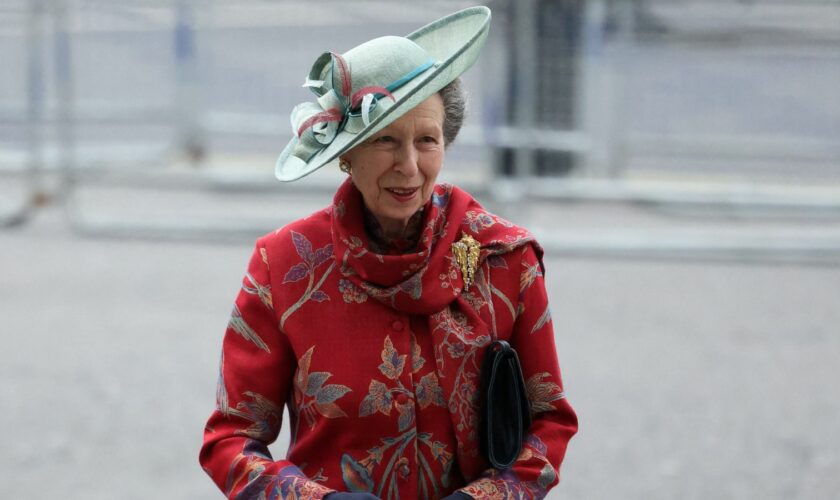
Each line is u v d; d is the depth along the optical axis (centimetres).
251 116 4138
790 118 3531
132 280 2978
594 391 2212
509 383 842
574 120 3516
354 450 853
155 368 2322
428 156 805
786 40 3422
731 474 1864
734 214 3666
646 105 3562
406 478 850
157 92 4188
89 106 4147
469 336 848
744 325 2641
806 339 2550
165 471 1867
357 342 845
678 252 3275
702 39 3453
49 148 4106
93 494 1777
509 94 3388
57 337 2511
